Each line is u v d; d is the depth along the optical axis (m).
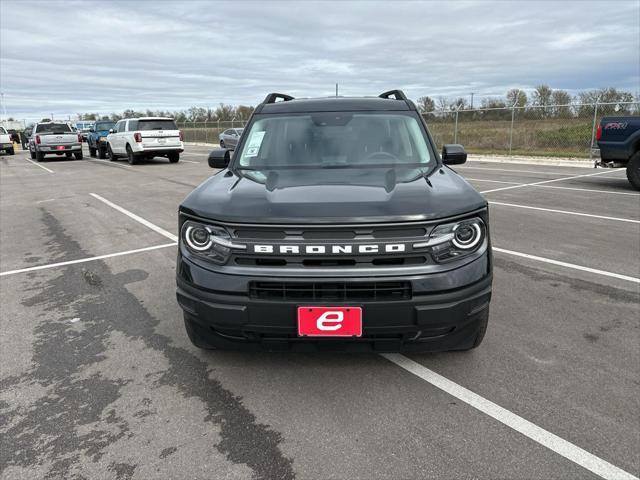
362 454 2.35
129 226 7.81
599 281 4.72
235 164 3.73
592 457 2.28
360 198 2.72
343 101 4.23
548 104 20.52
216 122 40.81
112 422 2.65
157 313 4.15
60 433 2.56
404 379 3.01
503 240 6.34
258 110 4.20
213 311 2.65
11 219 8.75
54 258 6.00
